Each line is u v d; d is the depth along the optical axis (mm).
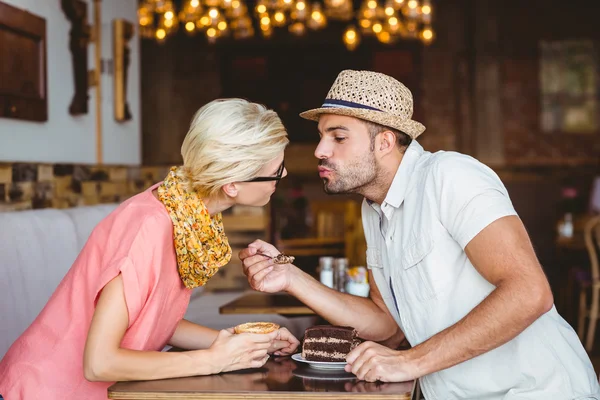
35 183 3736
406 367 1763
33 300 2965
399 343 2352
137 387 1682
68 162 4395
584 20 11609
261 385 1705
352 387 1693
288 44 12336
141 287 1792
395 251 2090
